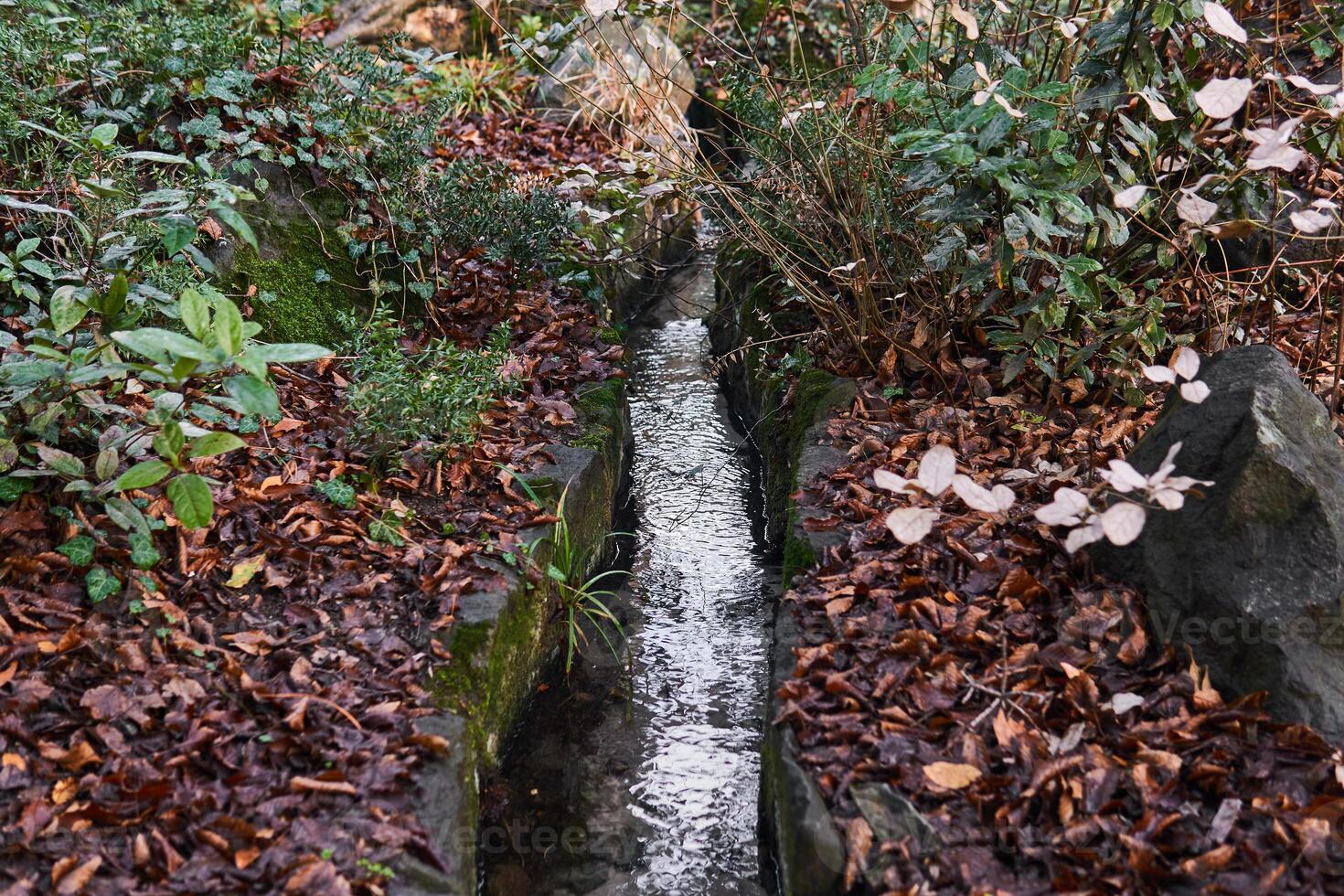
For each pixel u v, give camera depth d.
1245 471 2.42
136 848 2.03
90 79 3.90
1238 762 2.24
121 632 2.52
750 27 7.40
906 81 3.18
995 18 3.80
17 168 3.43
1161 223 3.44
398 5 7.09
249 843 2.08
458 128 6.00
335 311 4.06
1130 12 3.05
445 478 3.31
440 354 3.52
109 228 3.15
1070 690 2.40
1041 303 3.23
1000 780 2.19
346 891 1.99
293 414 3.45
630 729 2.99
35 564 2.58
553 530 3.24
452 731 2.43
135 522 2.62
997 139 2.92
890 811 2.16
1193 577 2.47
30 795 2.12
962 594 2.74
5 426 2.69
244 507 2.96
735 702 3.10
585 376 4.15
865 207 3.74
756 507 4.12
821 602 2.76
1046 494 3.06
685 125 4.21
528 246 4.57
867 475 3.28
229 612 2.67
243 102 4.22
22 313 3.21
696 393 4.94
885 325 3.82
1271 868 2.01
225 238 3.82
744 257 5.09
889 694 2.45
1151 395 3.51
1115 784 2.19
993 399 3.54
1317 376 3.41
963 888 2.03
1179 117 3.41
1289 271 3.55
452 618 2.74
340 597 2.77
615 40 6.54
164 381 3.12
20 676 2.35
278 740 2.30
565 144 6.15
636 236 5.68
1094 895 1.97
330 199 4.30
